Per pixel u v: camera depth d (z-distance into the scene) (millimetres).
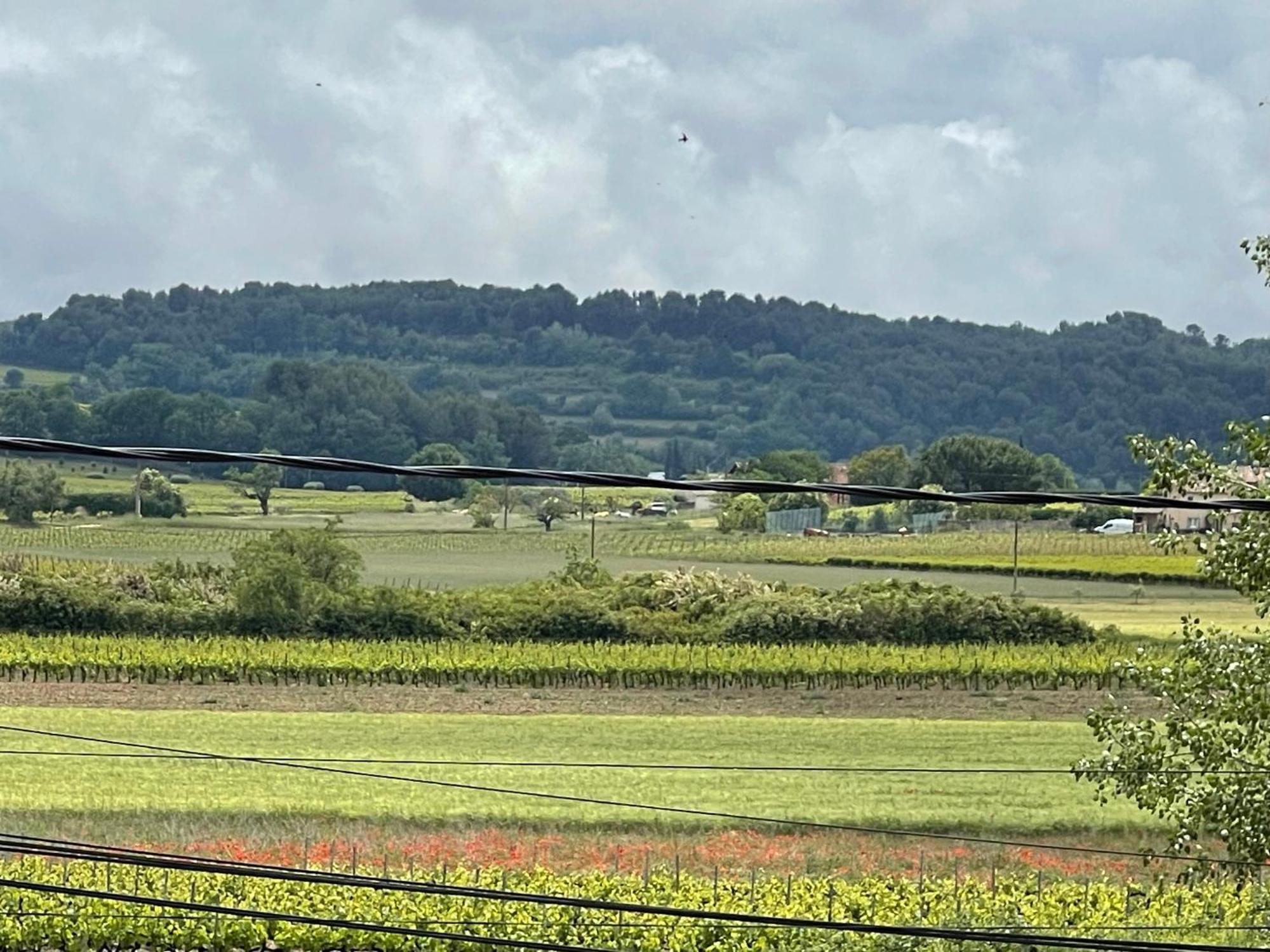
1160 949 13461
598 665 82375
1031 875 46000
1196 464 31766
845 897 40438
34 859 43688
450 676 81875
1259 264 31484
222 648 83312
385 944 38969
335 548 97438
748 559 134875
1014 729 71188
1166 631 95188
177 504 158500
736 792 57344
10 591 90188
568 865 46438
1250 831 31484
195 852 47125
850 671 82500
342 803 53938
